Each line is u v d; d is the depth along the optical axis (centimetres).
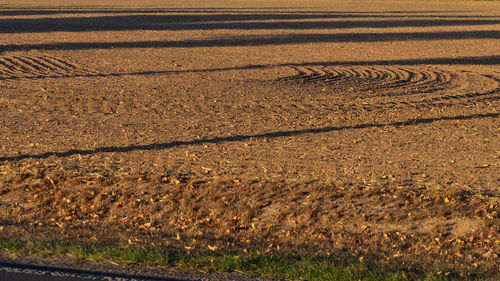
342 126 1769
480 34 4944
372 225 1020
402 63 3297
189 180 1205
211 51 3731
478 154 1428
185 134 1633
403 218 1041
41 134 1603
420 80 2706
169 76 2742
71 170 1261
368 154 1423
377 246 938
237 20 6159
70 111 1953
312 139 1588
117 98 2184
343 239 964
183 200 1114
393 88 2489
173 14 6875
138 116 1891
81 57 3331
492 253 901
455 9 8400
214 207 1098
